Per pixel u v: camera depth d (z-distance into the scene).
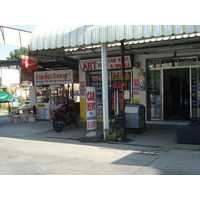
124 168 5.41
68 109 11.07
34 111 14.15
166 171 5.15
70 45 8.59
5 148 7.68
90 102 8.88
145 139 8.49
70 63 13.07
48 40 9.02
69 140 8.92
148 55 11.18
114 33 7.79
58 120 10.42
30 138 9.48
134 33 7.51
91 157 6.40
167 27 7.05
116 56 11.47
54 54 11.73
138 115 9.29
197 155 6.43
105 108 8.62
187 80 10.84
